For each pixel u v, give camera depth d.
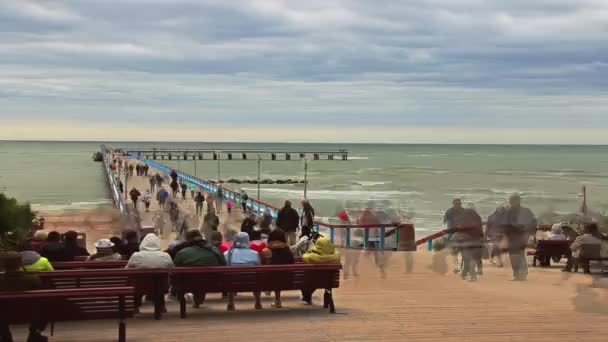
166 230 27.77
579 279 14.02
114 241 13.15
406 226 20.30
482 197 71.56
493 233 14.98
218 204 38.72
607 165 181.88
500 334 8.97
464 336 8.86
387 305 11.07
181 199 45.41
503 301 11.43
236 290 10.12
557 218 23.36
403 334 8.98
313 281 10.42
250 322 9.73
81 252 12.31
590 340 8.65
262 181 98.94
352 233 25.27
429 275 14.80
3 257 8.36
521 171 142.00
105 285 9.52
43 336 8.41
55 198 56.81
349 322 9.73
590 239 14.91
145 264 9.72
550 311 10.52
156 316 9.90
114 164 75.62
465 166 168.75
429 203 63.47
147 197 38.94
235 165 179.75
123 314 8.34
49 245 11.78
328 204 59.69
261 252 11.47
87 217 30.38
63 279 9.28
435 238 24.23
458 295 12.11
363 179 108.44
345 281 13.89
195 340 8.60
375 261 16.70
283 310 10.65
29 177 91.88
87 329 9.24
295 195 72.44
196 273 9.85
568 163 197.12
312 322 9.73
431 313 10.39
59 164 140.25
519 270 14.16
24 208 9.85
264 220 23.23
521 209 14.42
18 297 7.97
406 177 114.75
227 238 19.77
